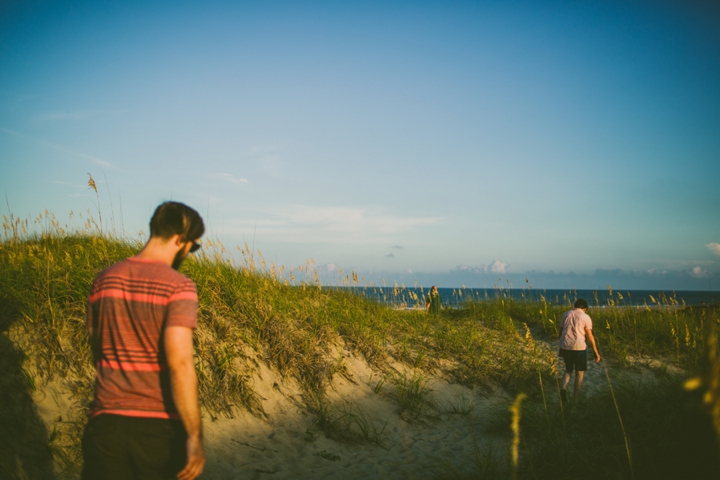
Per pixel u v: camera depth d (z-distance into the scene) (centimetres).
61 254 672
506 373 856
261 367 624
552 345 1139
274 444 508
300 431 550
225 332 634
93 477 196
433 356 882
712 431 414
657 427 483
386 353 828
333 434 562
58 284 543
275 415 562
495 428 621
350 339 817
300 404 601
